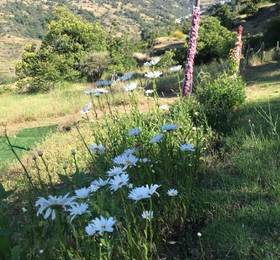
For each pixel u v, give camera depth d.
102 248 2.91
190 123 5.86
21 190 5.49
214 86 7.93
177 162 4.12
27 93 28.91
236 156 5.32
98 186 2.90
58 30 30.84
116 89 11.80
